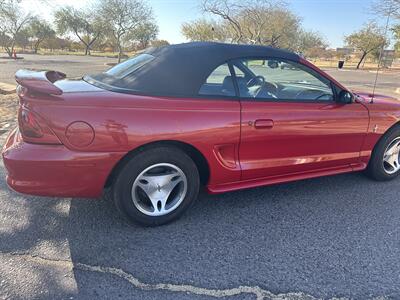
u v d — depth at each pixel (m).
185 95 2.79
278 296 2.20
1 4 16.69
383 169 3.97
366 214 3.26
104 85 2.88
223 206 3.34
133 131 2.55
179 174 2.89
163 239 2.77
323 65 48.97
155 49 3.25
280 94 3.22
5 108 7.83
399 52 33.28
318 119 3.25
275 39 37.50
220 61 2.98
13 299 2.09
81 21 55.62
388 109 3.74
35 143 2.46
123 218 2.88
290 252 2.64
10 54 38.84
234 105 2.90
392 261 2.56
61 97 2.45
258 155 3.11
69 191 2.56
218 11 31.16
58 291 2.17
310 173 3.50
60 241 2.69
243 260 2.53
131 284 2.26
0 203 3.25
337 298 2.19
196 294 2.19
